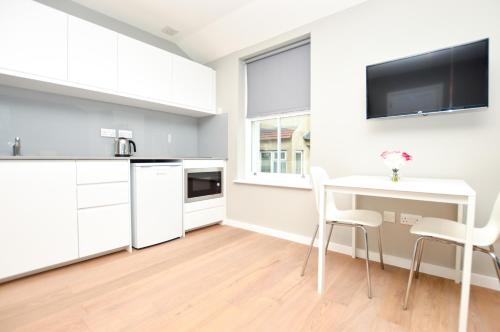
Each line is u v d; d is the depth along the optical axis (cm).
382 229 207
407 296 143
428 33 184
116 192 221
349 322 132
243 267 198
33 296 155
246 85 319
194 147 361
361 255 219
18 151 210
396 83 189
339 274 186
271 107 292
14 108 214
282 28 262
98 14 264
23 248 173
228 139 325
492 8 162
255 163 325
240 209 312
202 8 259
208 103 329
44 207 182
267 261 210
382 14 204
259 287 167
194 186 288
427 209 189
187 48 339
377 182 150
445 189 121
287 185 264
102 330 125
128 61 250
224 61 327
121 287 167
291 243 255
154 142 316
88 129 258
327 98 234
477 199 169
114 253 227
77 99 251
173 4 252
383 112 195
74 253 197
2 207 165
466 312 118
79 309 142
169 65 286
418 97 180
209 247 243
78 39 216
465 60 163
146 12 266
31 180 176
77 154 251
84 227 202
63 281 174
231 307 145
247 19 268
